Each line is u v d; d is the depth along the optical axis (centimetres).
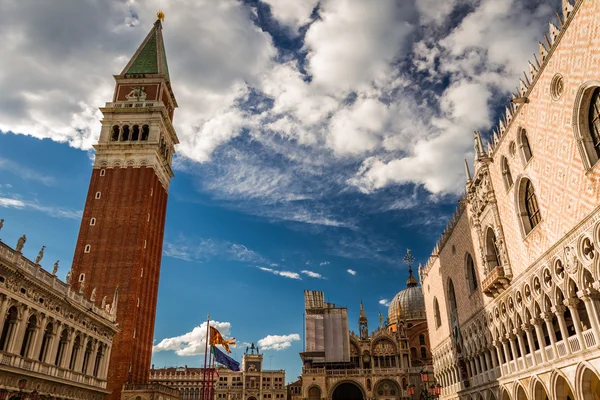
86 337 5853
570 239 3394
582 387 3366
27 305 4506
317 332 11225
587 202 3166
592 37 3048
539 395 4172
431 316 8275
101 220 8956
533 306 4072
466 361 6216
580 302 3878
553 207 3641
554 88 3594
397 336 11306
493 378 5169
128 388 7525
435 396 5491
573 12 3234
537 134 3869
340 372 10512
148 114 9894
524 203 4325
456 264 6406
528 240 4109
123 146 9556
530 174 4028
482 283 5031
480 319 5456
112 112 9912
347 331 11225
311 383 10281
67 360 5322
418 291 14238
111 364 7719
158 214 9875
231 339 7656
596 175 3056
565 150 3431
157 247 9731
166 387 8056
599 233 3039
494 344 5019
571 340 3519
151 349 9100
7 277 4191
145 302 8800
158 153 9738
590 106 3206
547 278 3822
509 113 4444
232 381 17250
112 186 9250
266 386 17450
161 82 10319
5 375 4178
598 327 3139
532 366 4156
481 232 5275
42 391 4806
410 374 10306
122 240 8769
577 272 3312
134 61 10731
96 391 6159
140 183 9250
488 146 5025
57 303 5075
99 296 8300
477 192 5316
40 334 4753
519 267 4334
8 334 4284
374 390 10244
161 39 11438
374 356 11250
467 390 6128
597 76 3006
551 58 3584
